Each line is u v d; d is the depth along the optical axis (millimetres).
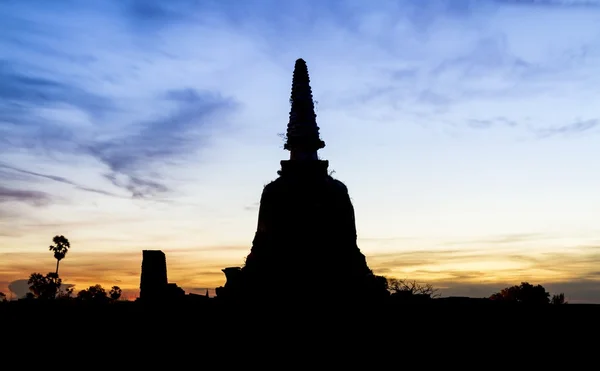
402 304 46812
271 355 42344
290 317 45250
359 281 49625
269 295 47906
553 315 43781
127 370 41688
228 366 41750
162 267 55031
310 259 49375
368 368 40625
